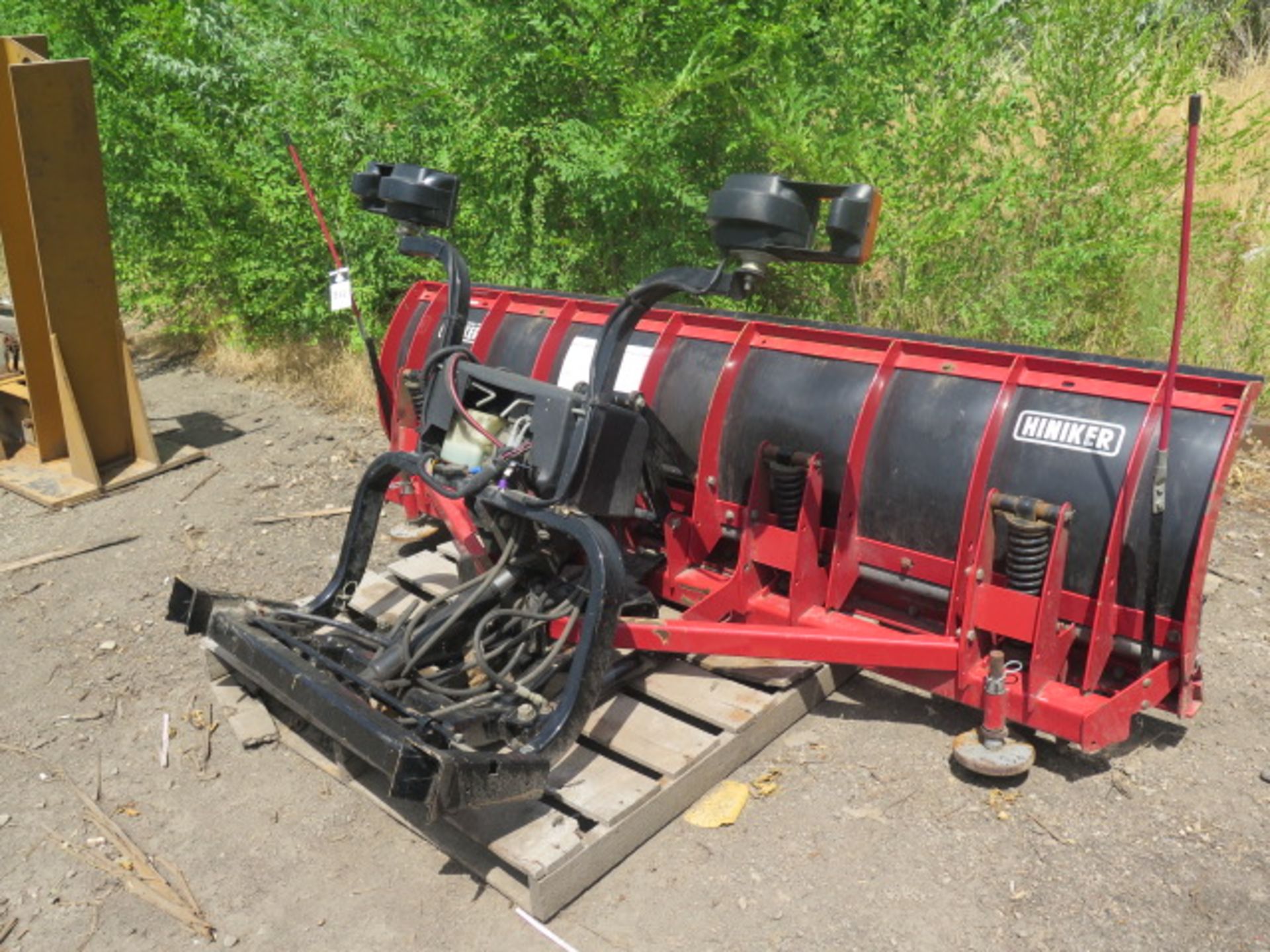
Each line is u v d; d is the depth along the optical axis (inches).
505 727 131.2
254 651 135.5
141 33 308.0
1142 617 129.3
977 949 111.4
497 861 124.6
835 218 114.7
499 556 147.6
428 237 157.5
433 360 147.3
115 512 234.8
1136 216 247.3
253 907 123.0
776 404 155.1
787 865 124.2
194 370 343.6
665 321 174.9
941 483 140.2
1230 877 119.2
